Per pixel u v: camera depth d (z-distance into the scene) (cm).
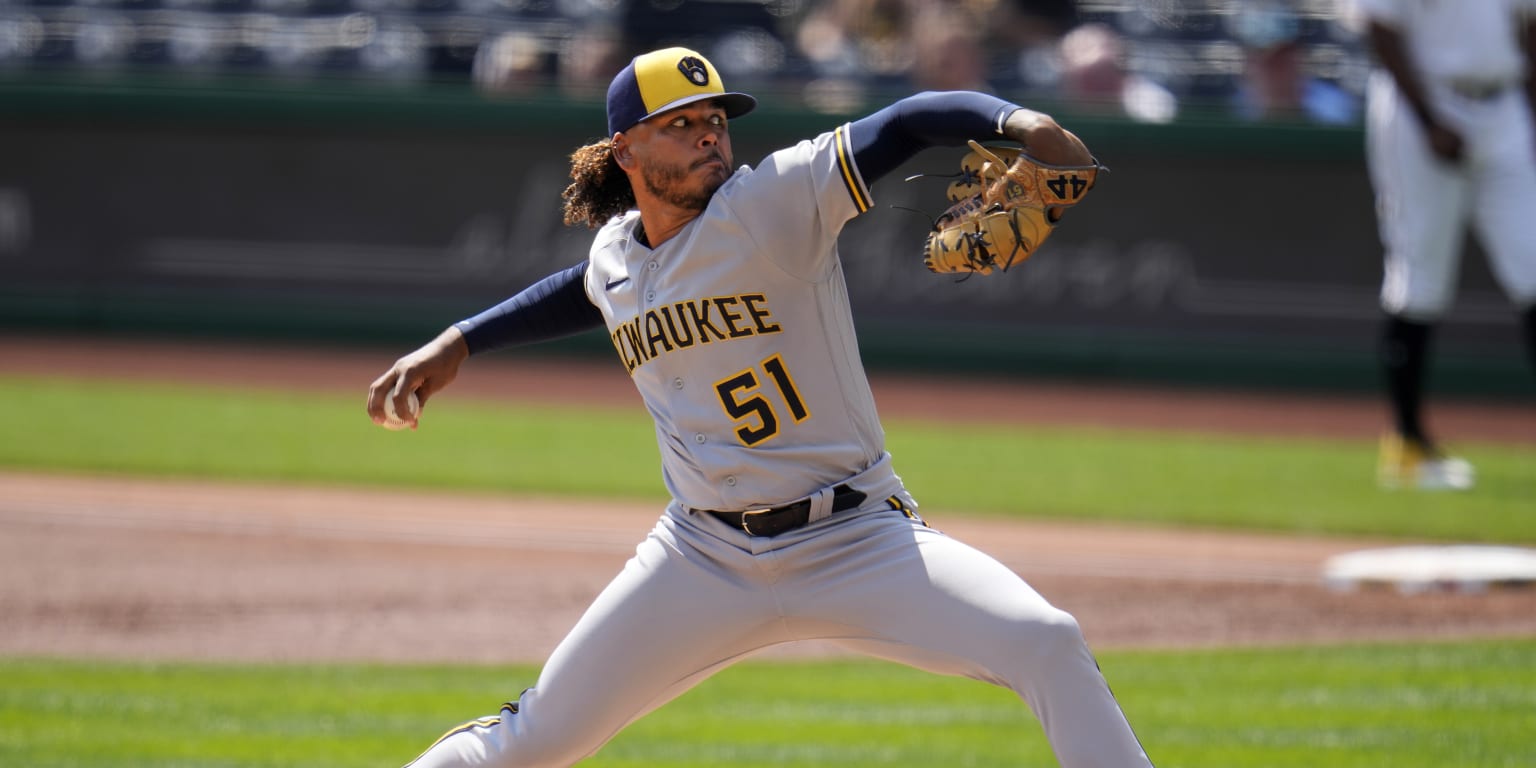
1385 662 2023
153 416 4131
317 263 5312
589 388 4875
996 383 4997
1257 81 5006
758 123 4944
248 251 5353
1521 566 2447
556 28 5566
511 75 5353
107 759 1642
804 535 1115
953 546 1096
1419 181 3072
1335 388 4831
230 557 2712
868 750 1706
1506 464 3622
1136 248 4934
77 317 5447
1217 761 1620
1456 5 2942
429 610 2378
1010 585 1064
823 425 1120
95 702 1872
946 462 3703
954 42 5056
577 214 1259
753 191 1080
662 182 1111
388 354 5256
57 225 5441
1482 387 4706
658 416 1178
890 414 4447
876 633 1106
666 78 1092
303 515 3045
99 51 5728
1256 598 2427
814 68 5247
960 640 1065
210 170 5350
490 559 2712
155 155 5372
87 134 5397
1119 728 1037
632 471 3538
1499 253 3039
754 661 2156
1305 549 2772
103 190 5409
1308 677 1964
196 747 1692
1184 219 4894
